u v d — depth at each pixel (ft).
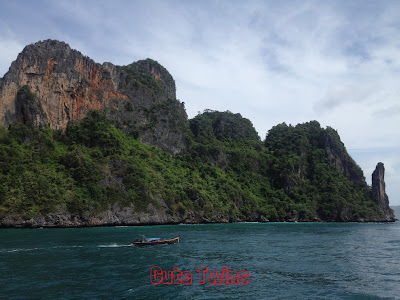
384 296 78.54
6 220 224.53
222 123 588.09
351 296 78.33
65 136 341.00
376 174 497.87
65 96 364.58
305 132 581.12
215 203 361.51
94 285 82.69
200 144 476.13
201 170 426.92
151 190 307.58
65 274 93.09
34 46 352.28
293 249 147.23
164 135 447.83
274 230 253.44
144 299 73.00
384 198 496.23
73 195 261.65
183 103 546.67
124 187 293.02
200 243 161.58
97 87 407.44
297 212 422.41
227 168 473.26
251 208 398.83
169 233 209.97
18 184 245.24
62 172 281.33
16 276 90.12
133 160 336.70
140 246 146.92
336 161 536.01
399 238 201.16
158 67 582.76
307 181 493.36
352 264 115.24
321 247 154.92
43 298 72.28
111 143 342.23
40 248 136.87
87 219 254.27
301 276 96.53
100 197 271.90
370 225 360.69
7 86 317.63
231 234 211.82
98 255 122.93
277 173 493.36
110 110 415.44
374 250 148.36
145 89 472.85
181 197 333.62
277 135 607.37
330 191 471.21
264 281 90.07
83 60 393.70
